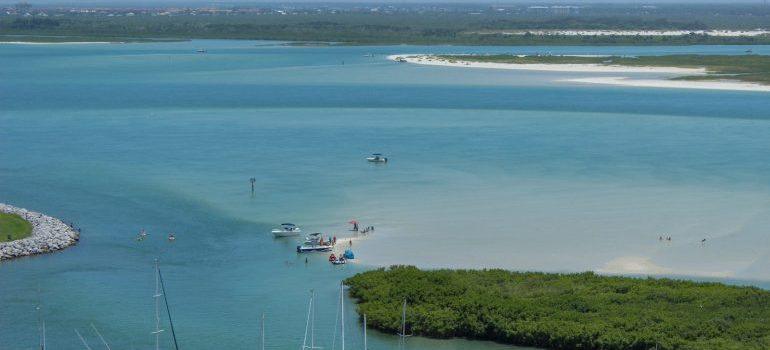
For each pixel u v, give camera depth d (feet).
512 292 408.67
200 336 371.15
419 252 480.64
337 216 551.59
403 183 635.66
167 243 497.87
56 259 466.29
